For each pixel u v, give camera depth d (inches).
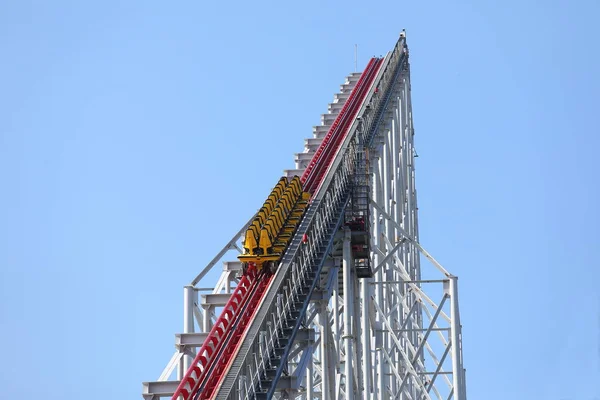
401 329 5034.5
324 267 4426.7
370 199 4800.7
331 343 4062.5
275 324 3511.3
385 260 4667.8
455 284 4621.1
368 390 4564.5
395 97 6382.9
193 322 4281.5
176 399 3240.7
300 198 4835.1
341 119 6437.0
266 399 3230.8
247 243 4136.3
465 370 5290.4
